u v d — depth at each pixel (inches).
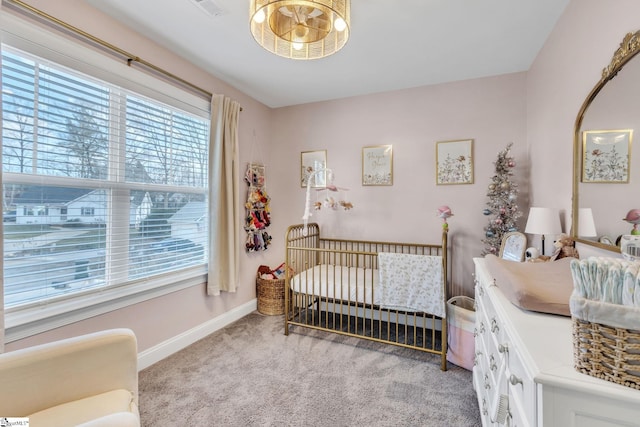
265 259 133.3
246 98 121.6
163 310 86.1
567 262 48.7
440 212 100.5
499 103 103.2
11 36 54.8
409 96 115.8
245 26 75.2
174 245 91.1
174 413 62.7
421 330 106.0
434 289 82.1
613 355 23.0
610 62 48.0
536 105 90.5
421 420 61.4
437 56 90.4
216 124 100.0
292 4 52.9
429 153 113.0
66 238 65.3
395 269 86.7
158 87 83.0
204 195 102.0
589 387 22.9
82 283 68.2
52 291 63.0
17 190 57.5
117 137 74.7
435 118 112.0
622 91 44.3
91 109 69.0
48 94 61.3
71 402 42.7
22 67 57.4
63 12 62.1
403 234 117.6
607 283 23.6
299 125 135.3
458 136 108.7
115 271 74.8
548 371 24.6
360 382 74.4
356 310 95.3
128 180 77.7
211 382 73.8
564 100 68.3
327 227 130.6
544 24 74.0
